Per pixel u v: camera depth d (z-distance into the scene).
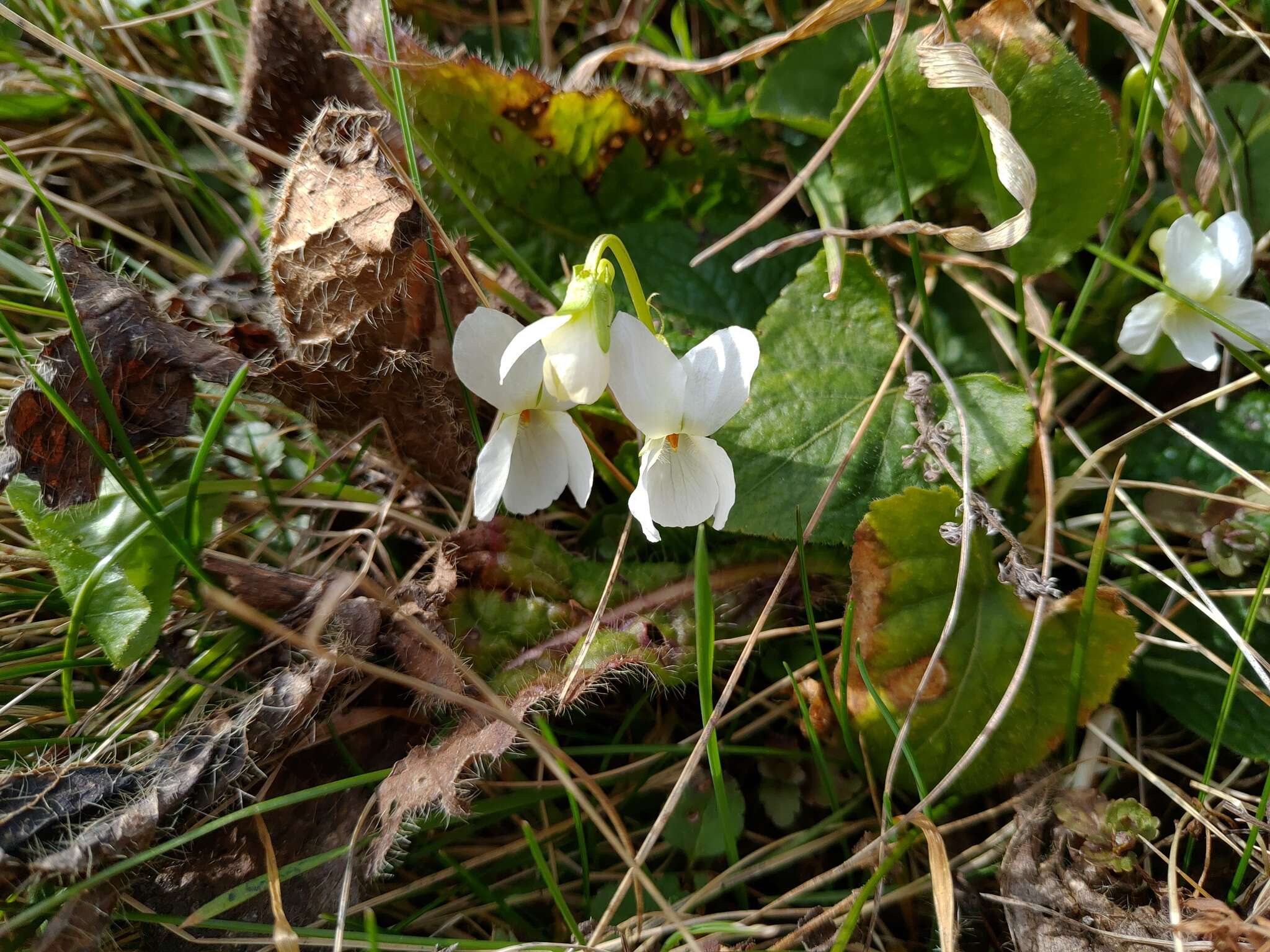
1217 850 0.14
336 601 0.13
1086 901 0.13
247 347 0.15
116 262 0.17
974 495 0.14
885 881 0.14
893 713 0.14
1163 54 0.16
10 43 0.18
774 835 0.14
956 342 0.17
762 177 0.18
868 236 0.15
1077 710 0.14
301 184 0.15
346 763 0.14
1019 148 0.14
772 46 0.16
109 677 0.15
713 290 0.17
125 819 0.13
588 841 0.14
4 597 0.15
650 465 0.13
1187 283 0.15
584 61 0.17
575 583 0.15
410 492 0.16
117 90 0.18
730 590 0.15
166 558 0.14
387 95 0.15
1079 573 0.16
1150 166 0.17
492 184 0.17
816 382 0.15
